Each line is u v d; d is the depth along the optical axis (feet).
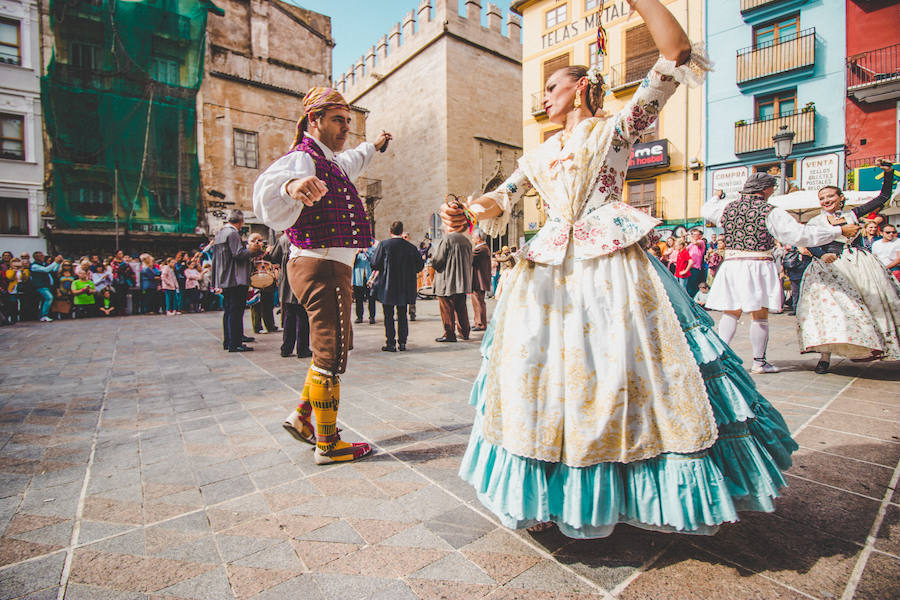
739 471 4.81
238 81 71.82
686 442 4.55
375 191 93.40
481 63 81.35
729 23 52.60
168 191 66.39
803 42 47.96
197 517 6.13
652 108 5.13
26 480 7.29
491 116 83.10
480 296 26.32
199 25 68.03
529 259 5.28
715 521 4.49
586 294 4.96
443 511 6.20
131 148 63.57
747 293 12.81
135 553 5.34
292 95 76.64
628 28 58.49
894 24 44.14
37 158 59.06
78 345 22.63
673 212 56.85
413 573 4.90
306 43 83.82
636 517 4.74
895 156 44.62
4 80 56.90
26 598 4.57
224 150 70.90
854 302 12.47
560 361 4.90
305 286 7.68
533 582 4.71
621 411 4.67
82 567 5.08
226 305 20.16
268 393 12.65
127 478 7.34
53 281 38.81
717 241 41.37
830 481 6.74
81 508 6.39
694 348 4.99
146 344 22.75
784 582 4.60
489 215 6.12
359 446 8.08
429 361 17.20
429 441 8.77
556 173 5.43
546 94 5.93
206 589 4.70
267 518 6.09
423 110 81.05
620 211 5.12
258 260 21.47
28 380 14.58
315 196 6.21
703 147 54.49
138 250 64.80
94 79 61.31
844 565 4.85
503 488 4.98
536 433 4.78
